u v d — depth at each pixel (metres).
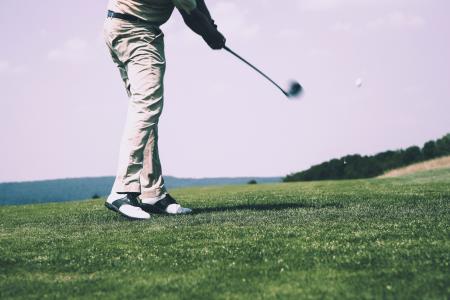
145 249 3.89
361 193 8.84
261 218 5.40
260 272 2.98
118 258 3.59
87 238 4.56
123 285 2.85
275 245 3.79
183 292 2.65
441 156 41.09
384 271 2.87
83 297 2.65
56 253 3.86
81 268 3.34
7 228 5.71
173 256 3.58
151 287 2.77
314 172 50.53
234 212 6.13
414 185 11.14
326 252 3.47
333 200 7.39
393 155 45.16
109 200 6.08
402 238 3.88
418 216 5.16
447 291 2.45
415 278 2.69
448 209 5.69
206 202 8.17
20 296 2.72
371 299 2.38
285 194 9.59
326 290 2.55
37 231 5.29
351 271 2.92
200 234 4.48
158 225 5.26
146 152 6.31
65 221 6.21
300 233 4.29
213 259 3.42
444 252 3.29
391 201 6.89
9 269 3.36
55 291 2.79
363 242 3.79
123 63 6.17
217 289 2.67
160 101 6.12
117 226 5.37
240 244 3.90
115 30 6.04
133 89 6.05
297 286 2.65
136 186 6.00
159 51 6.13
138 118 5.98
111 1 6.16
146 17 6.01
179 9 5.98
